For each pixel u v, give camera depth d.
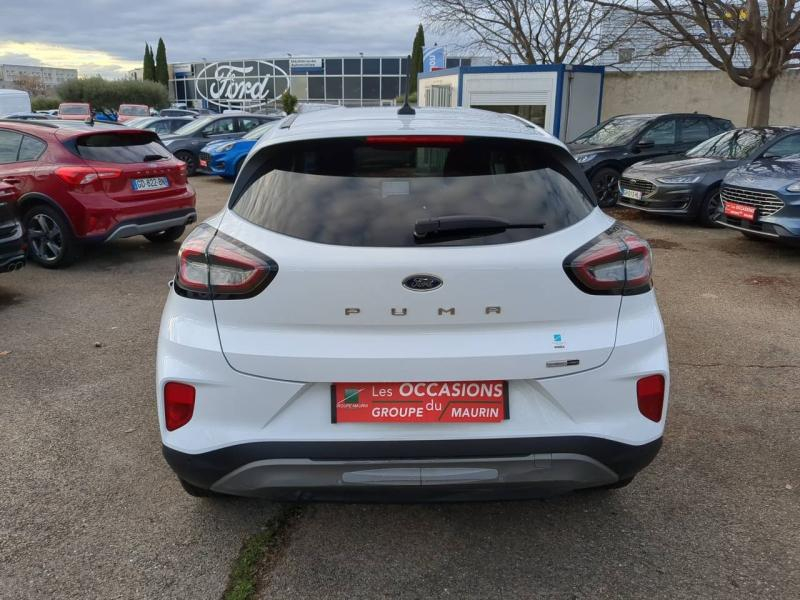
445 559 2.56
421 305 2.17
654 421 2.38
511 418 2.26
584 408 2.28
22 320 5.54
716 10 13.08
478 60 25.33
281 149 2.51
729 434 3.54
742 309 5.77
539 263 2.21
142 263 7.70
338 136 2.47
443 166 2.49
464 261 2.17
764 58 12.92
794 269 7.19
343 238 2.24
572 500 2.96
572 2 20.19
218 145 15.90
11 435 3.53
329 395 2.23
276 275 2.19
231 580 2.44
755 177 7.63
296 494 2.29
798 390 4.08
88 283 6.77
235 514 2.85
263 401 2.22
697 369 4.42
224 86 66.19
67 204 6.99
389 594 2.37
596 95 16.59
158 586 2.41
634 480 3.11
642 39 19.44
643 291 2.38
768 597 2.35
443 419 2.24
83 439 3.49
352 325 2.20
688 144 12.32
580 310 2.26
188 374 2.25
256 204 2.42
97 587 2.40
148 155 7.65
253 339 2.22
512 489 2.30
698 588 2.40
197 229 2.51
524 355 2.21
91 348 4.86
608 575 2.47
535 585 2.42
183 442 2.29
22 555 2.57
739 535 2.70
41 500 2.94
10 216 5.84
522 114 16.88
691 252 8.12
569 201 2.46
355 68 61.12
